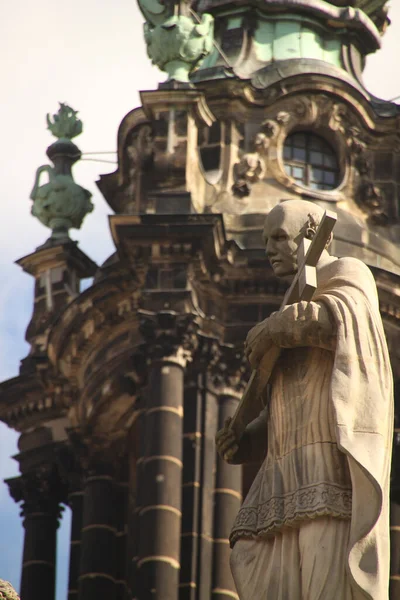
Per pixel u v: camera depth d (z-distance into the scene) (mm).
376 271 85688
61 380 89750
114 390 85500
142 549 79875
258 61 92688
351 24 93938
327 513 23422
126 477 88688
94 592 86000
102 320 86125
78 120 95000
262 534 24078
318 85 90688
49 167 94938
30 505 93312
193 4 94438
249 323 85688
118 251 84500
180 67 86438
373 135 92000
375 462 23047
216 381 84188
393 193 91125
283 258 25625
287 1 93750
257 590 24000
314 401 24172
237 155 89938
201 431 82938
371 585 22406
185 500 81438
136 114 86562
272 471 24328
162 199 84812
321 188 90500
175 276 84188
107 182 89375
